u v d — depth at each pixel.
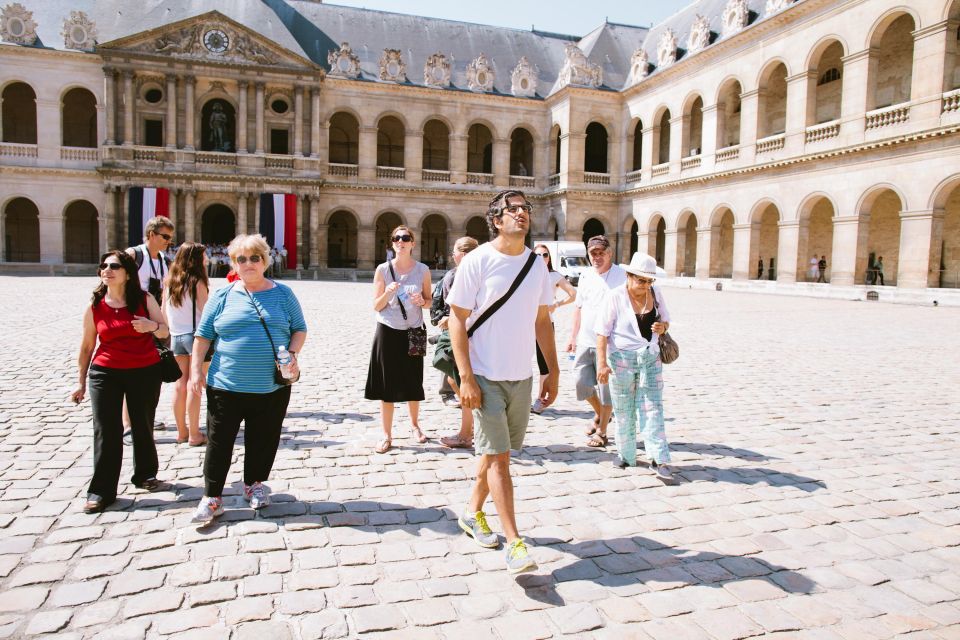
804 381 12.41
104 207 48.22
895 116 30.56
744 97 40.00
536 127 56.34
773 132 43.84
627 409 7.27
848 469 7.45
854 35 32.50
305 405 10.02
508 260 4.96
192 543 5.29
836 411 10.14
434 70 53.75
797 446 8.30
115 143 46.81
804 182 35.72
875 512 6.22
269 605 4.40
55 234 47.75
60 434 8.11
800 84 35.88
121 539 5.31
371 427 8.91
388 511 6.05
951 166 28.03
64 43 47.09
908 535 5.73
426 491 6.59
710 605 4.54
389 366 7.77
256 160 49.19
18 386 10.54
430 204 54.50
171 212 47.56
